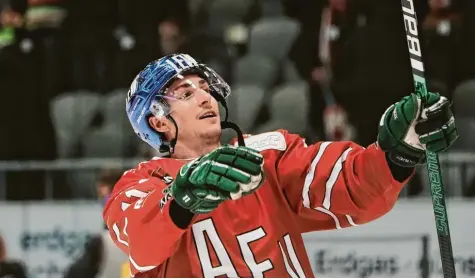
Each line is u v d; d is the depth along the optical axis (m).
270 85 13.97
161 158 5.23
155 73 5.17
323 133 12.68
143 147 12.87
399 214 10.61
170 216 4.25
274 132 5.30
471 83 12.80
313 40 14.07
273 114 13.16
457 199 10.62
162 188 4.49
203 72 5.21
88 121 13.83
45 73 13.70
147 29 14.48
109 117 13.70
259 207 4.95
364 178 4.73
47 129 13.43
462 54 13.01
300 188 5.02
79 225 11.38
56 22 14.16
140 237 4.41
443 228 4.50
